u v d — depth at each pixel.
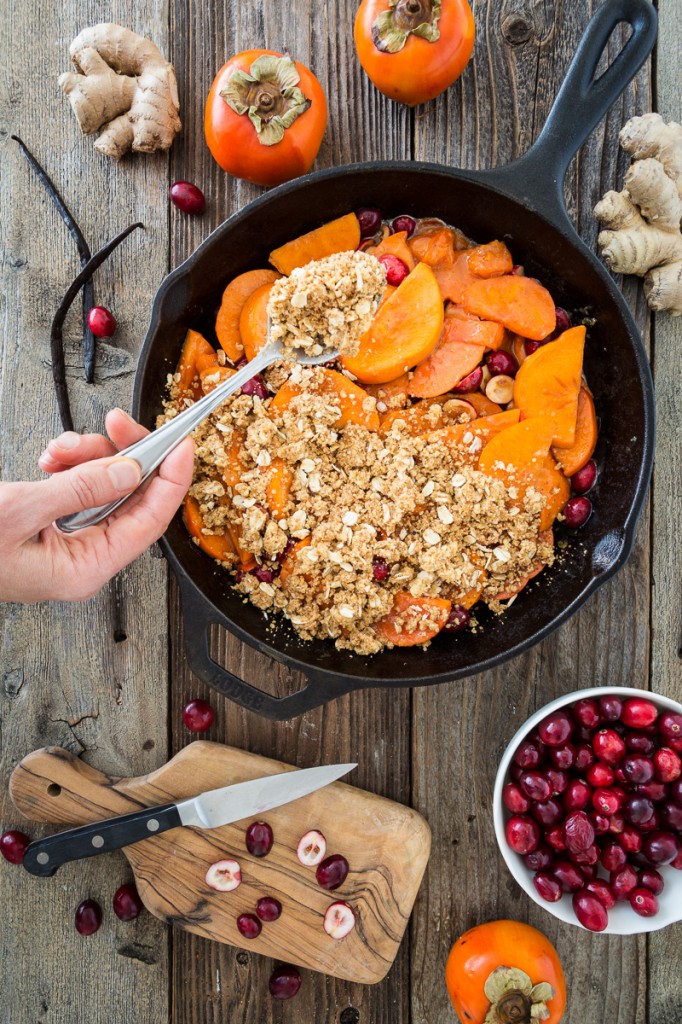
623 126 0.79
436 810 0.80
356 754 0.80
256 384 0.75
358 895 0.79
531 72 0.79
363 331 0.73
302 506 0.75
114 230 0.80
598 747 0.76
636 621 0.80
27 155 0.80
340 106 0.80
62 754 0.80
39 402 0.81
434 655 0.75
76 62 0.77
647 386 0.72
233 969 0.81
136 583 0.81
